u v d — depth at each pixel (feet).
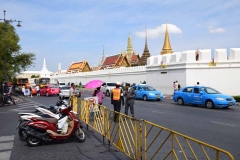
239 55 86.74
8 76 118.01
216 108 56.80
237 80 86.63
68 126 26.23
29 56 128.77
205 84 87.86
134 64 241.96
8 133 30.86
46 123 24.85
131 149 19.08
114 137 22.58
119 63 203.62
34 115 25.35
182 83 91.71
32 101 81.46
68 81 225.76
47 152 22.79
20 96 112.68
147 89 80.94
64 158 20.93
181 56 94.22
